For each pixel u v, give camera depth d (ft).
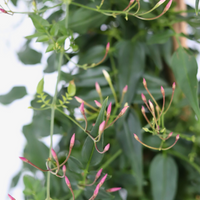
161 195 1.68
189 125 1.81
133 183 1.75
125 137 1.65
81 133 1.78
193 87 1.57
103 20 1.67
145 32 1.73
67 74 1.71
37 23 1.53
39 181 1.59
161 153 1.73
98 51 1.73
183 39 1.74
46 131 1.81
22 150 1.99
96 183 1.55
